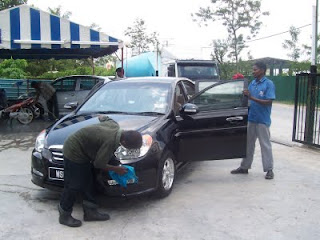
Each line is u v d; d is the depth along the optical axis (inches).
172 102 222.8
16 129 437.7
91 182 165.8
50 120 514.6
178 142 214.5
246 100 236.4
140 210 183.5
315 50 342.3
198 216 176.7
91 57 701.3
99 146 152.6
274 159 296.0
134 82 245.0
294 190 216.1
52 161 179.9
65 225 164.9
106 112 220.2
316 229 163.8
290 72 1316.4
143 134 185.5
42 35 406.6
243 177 243.4
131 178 163.6
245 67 1336.1
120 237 154.3
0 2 826.8
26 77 848.9
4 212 180.4
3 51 605.0
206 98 230.1
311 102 338.6
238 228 163.9
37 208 185.6
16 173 247.1
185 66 632.4
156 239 152.8
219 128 227.5
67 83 513.7
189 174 250.4
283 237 155.6
